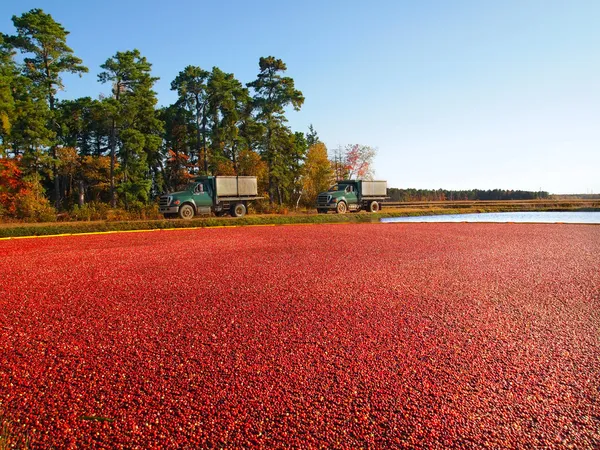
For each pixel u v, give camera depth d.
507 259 9.70
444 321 5.12
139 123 37.84
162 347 4.33
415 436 2.77
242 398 3.28
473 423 2.92
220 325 5.02
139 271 8.41
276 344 4.39
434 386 3.46
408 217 29.91
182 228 19.59
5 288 6.96
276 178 40.81
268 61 38.97
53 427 2.89
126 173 37.47
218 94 39.28
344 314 5.41
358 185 29.81
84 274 8.13
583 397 3.28
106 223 18.41
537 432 2.82
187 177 41.81
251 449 2.64
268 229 18.98
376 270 8.38
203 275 7.95
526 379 3.58
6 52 31.89
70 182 40.78
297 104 40.03
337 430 2.84
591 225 20.08
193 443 2.71
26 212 24.12
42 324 5.08
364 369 3.78
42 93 31.86
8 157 29.02
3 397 3.29
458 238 14.29
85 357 4.08
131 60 35.88
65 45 33.75
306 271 8.30
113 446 2.68
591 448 2.65
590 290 6.67
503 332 4.73
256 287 6.94
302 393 3.35
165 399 3.27
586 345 4.34
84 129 40.16
